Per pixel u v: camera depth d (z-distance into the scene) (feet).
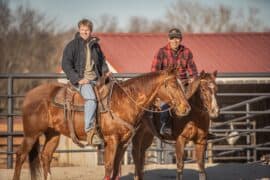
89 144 28.40
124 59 70.74
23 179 34.91
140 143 32.17
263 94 40.04
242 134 41.42
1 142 53.57
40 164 30.58
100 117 28.04
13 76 38.40
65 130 29.45
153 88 27.58
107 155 27.89
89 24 29.01
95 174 36.73
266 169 38.63
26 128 30.22
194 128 29.71
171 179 35.12
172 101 27.17
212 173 37.14
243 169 38.68
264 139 58.34
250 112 40.47
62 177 35.70
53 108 29.60
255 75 39.27
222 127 57.11
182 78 31.12
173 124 30.22
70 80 28.86
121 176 36.27
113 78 28.63
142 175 32.40
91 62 29.12
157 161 46.24
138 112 27.91
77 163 47.62
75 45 29.14
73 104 28.96
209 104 28.99
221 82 55.72
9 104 38.60
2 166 46.62
